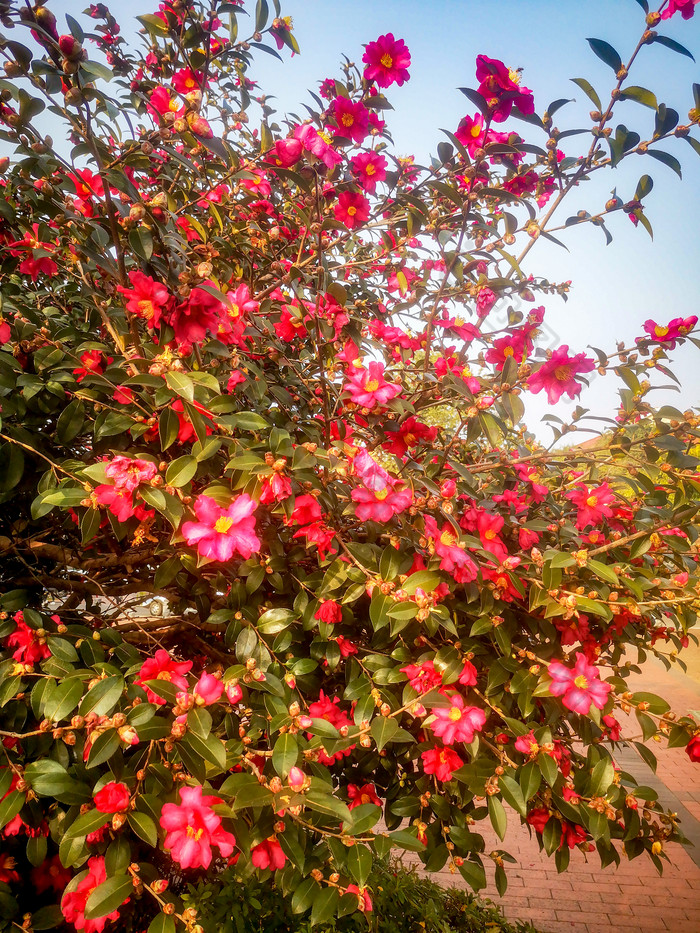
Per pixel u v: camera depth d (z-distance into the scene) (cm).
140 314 64
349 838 62
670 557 92
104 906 54
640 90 68
